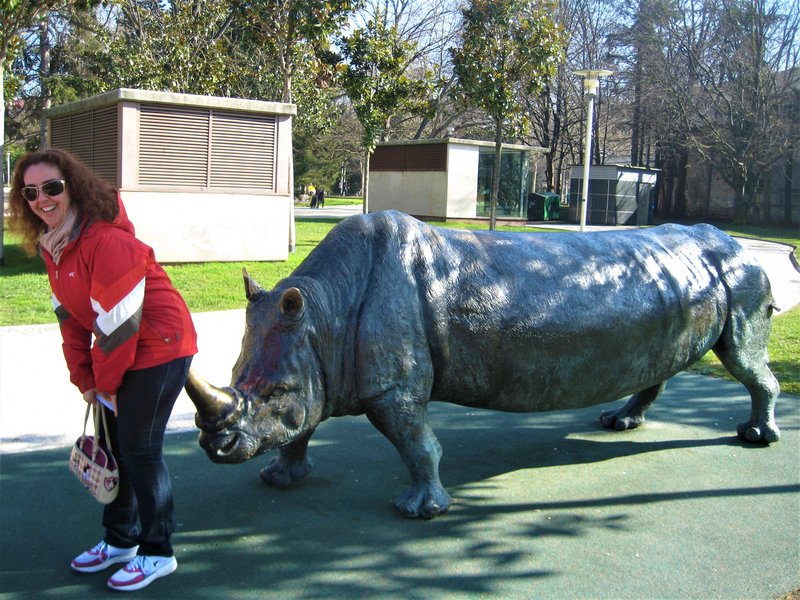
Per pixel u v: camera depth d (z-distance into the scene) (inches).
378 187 1219.9
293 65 709.9
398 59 830.5
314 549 147.2
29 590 129.3
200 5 845.2
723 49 1487.5
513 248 177.0
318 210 1566.2
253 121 543.2
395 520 161.2
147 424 124.6
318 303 149.3
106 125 523.5
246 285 148.6
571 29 1627.7
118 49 941.8
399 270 158.9
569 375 176.2
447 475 189.0
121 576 129.3
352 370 154.6
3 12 479.5
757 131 1430.9
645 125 1670.8
